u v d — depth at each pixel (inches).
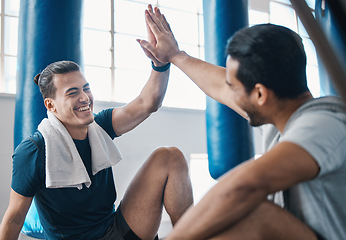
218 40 90.4
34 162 45.3
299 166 23.0
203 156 159.6
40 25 71.7
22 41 73.4
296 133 24.2
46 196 46.6
